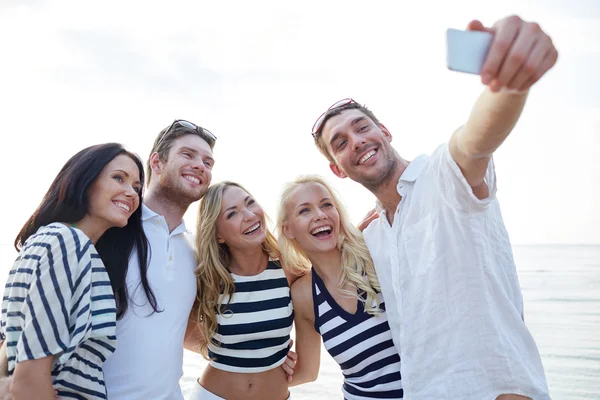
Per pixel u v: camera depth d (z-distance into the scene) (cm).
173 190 342
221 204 366
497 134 175
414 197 271
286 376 376
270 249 388
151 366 289
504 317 245
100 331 240
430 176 261
